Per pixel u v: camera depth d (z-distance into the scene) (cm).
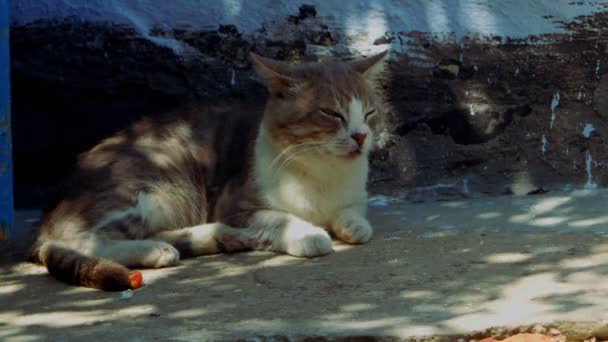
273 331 206
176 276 224
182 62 256
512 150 256
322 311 211
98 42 256
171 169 238
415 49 256
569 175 257
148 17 257
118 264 221
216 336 205
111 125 257
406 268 223
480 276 219
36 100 257
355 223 234
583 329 205
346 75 234
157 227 235
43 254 227
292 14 257
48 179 258
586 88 257
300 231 231
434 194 256
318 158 233
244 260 230
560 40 257
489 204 250
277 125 234
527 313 208
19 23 257
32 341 205
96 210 230
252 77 256
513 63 256
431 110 256
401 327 206
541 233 234
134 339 205
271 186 236
